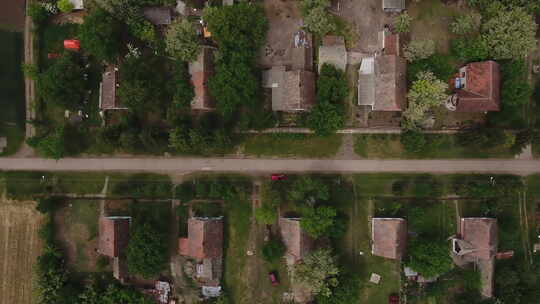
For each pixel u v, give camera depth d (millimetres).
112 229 53750
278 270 56844
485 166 56219
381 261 56562
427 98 51344
